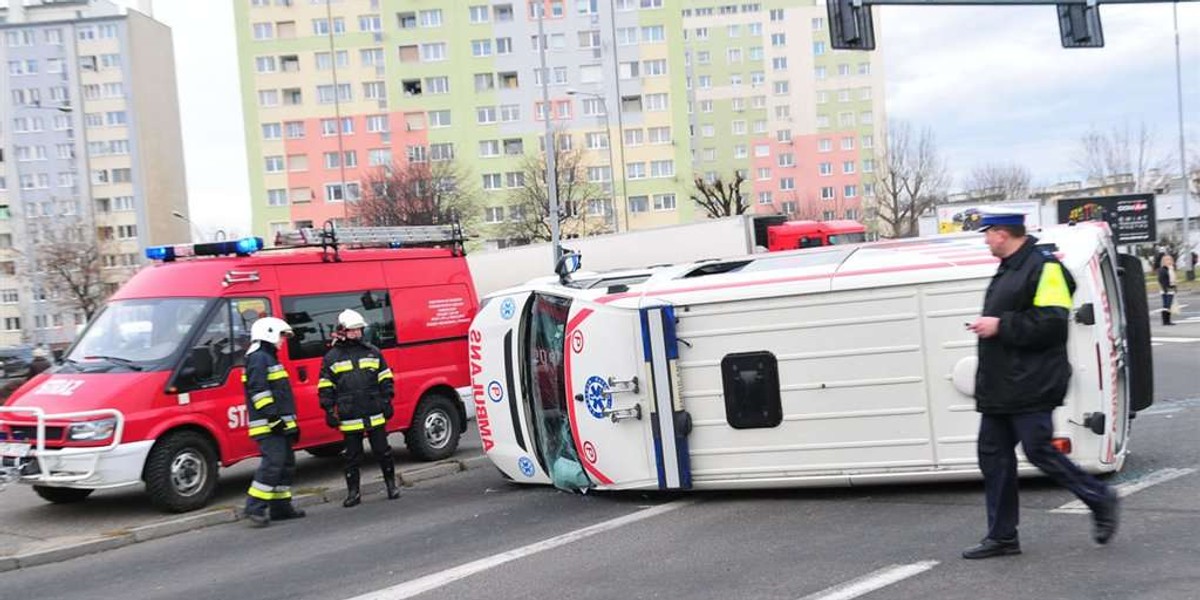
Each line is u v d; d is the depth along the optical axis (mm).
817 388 7535
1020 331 5078
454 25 71188
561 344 8781
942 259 7270
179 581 6836
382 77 71312
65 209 71375
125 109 85625
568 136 66188
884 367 7336
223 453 9500
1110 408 6969
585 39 71125
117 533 8352
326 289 10688
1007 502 5430
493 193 70938
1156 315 26484
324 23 71375
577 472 8594
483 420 9555
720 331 7816
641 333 8008
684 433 7910
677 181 71750
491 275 29141
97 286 49938
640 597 5398
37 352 26484
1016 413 5234
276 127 71875
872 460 7422
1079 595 4730
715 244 25109
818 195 101750
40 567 7711
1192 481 6992
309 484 10523
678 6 71812
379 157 71312
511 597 5637
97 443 8609
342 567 6793
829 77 102625
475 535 7488
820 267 7680
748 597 5207
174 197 91125
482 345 9500
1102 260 7406
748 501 7781
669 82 71750
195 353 9234
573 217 60344
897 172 68562
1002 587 4957
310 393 10312
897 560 5641
